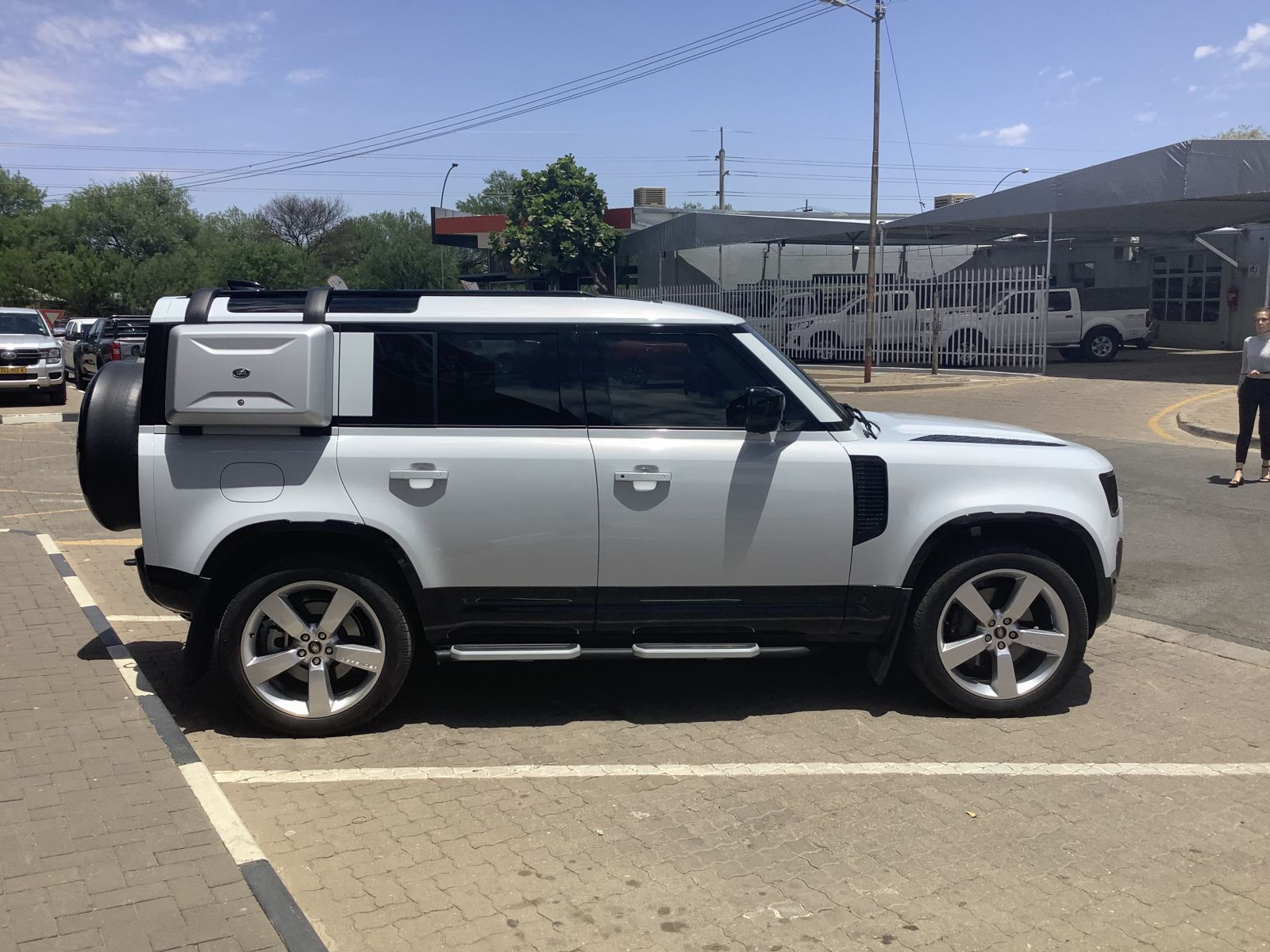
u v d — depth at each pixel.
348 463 4.49
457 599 4.61
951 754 4.54
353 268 78.62
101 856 3.38
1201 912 3.31
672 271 35.38
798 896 3.41
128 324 23.89
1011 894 3.42
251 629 4.58
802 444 4.69
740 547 4.65
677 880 3.50
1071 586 4.84
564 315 4.68
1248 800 4.10
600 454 4.57
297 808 4.02
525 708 5.09
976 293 25.00
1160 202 19.70
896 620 4.79
